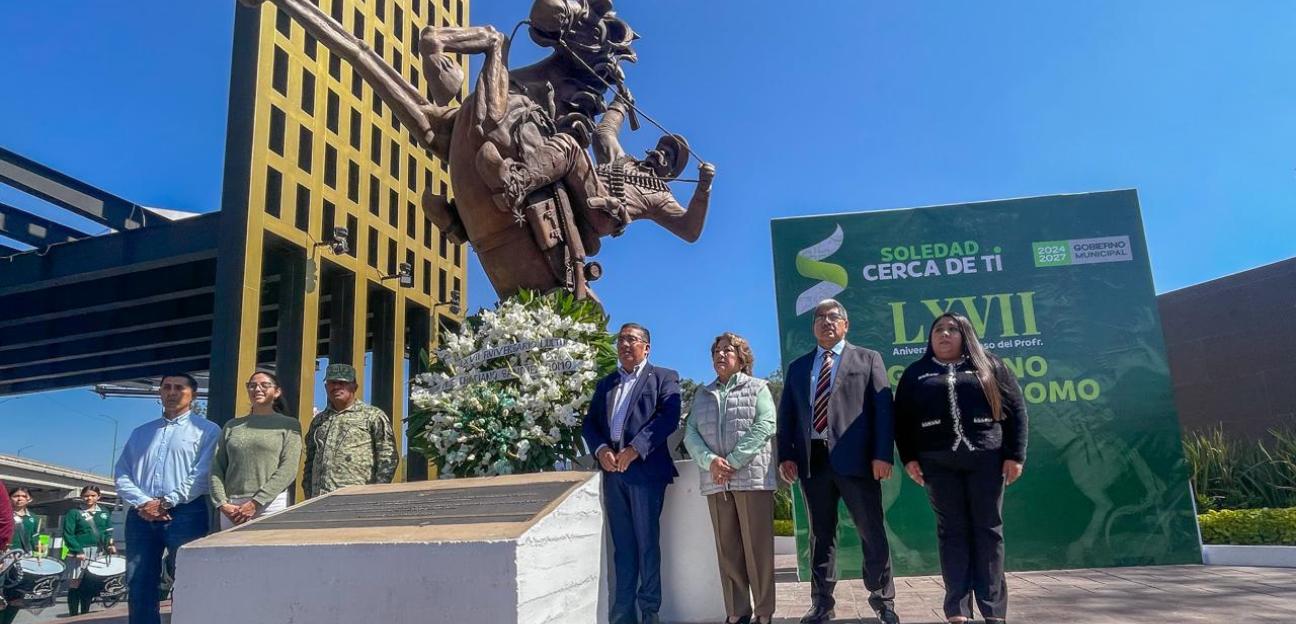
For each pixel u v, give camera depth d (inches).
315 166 1237.1
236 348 1024.2
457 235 307.9
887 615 184.1
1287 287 506.3
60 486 1626.5
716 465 185.2
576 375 216.2
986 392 175.9
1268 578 255.3
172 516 209.2
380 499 165.2
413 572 129.3
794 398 195.8
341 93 1332.4
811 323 344.2
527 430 207.3
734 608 188.1
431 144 295.7
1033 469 325.1
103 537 496.1
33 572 434.3
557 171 301.4
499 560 126.2
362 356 1316.4
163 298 1280.8
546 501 149.7
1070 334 335.0
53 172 1031.6
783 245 352.8
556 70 336.5
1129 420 326.3
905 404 186.4
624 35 354.6
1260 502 375.6
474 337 231.6
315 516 157.0
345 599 131.9
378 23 1462.8
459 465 208.5
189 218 1136.2
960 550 175.9
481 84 284.7
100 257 1172.5
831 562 187.0
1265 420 511.5
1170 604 208.5
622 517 187.3
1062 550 318.0
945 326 184.5
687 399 242.2
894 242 348.2
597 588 165.3
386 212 1428.4
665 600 204.5
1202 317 556.4
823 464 187.3
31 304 1318.9
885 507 327.3
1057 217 344.5
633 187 345.4
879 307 343.0
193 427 218.1
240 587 137.3
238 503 207.3
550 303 241.4
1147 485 320.5
